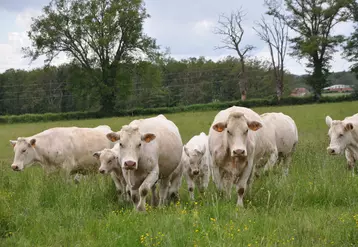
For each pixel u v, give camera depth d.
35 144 14.19
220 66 97.25
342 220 8.06
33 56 66.94
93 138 14.72
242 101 66.56
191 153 13.31
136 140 9.91
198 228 7.61
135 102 88.06
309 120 38.66
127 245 7.24
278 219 8.48
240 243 6.91
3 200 9.51
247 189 10.98
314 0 71.69
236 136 10.13
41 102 93.25
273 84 87.56
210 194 10.57
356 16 68.81
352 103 58.97
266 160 12.84
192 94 92.69
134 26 67.69
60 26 66.12
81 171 14.59
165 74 97.38
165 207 10.16
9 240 7.81
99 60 68.00
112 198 11.23
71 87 70.56
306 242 7.13
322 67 71.25
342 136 14.34
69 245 7.62
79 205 9.73
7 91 95.69
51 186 10.86
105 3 67.94
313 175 11.44
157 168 10.43
